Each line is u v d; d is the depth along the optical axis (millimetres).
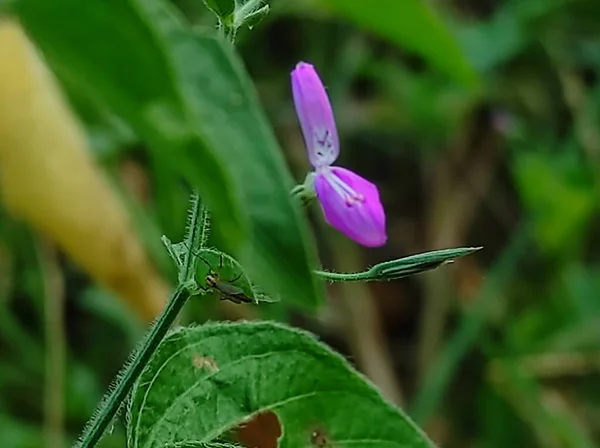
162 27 240
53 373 314
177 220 318
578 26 439
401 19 308
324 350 204
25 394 330
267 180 230
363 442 205
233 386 201
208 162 204
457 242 418
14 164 262
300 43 417
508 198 431
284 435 204
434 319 385
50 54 215
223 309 323
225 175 204
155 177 327
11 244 327
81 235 270
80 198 267
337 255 384
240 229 206
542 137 437
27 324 351
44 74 262
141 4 221
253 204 228
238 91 236
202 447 193
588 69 467
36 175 263
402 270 188
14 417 328
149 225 321
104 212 271
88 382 332
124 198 318
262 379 202
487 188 430
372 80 453
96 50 207
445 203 422
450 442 373
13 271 336
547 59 443
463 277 410
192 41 240
